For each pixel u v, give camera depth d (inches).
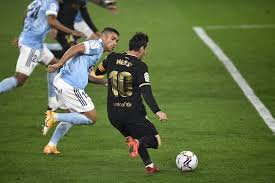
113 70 1134.4
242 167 1183.6
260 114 1521.9
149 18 2810.0
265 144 1314.0
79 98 1224.2
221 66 2015.3
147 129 1127.6
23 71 1470.2
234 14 2893.7
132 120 1125.7
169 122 1471.5
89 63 1229.7
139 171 1167.6
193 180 1117.1
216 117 1504.7
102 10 2950.3
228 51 2220.7
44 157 1243.2
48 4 1470.2
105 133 1398.9
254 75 1899.6
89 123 1238.3
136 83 1120.2
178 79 1870.1
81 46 1205.7
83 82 1225.4
